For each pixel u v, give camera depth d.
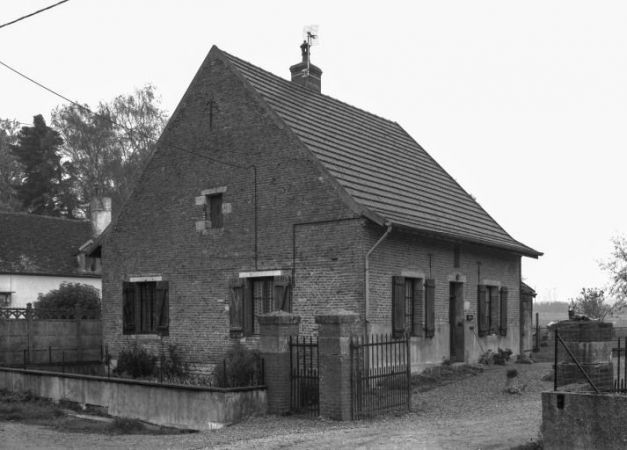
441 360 22.28
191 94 23.56
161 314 23.58
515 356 27.02
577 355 14.08
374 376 15.24
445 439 11.90
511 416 14.45
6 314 24.55
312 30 26.83
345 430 13.41
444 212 24.28
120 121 49.94
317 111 24.34
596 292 40.69
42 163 55.28
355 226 19.45
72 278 38.59
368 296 19.17
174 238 23.59
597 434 10.25
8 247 37.88
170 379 21.64
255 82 22.86
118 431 15.68
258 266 21.33
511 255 27.38
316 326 19.88
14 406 18.50
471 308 24.14
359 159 22.83
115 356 24.88
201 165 23.08
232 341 21.81
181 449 12.63
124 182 49.62
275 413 15.53
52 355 25.30
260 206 21.48
